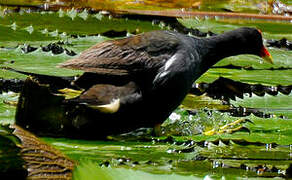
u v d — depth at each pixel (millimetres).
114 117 10570
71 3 21500
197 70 11398
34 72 13281
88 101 10211
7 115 10672
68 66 10297
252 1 22828
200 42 11617
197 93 14312
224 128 11664
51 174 7879
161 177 7852
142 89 10703
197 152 9883
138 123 10945
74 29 18016
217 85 14672
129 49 10695
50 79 13680
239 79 14586
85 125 10328
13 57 14398
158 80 10734
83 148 9656
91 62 10445
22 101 9836
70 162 8234
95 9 21016
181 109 12711
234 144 10602
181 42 11023
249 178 8555
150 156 9438
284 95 13305
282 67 16000
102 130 10602
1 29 17141
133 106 10672
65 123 10148
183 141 10578
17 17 18922
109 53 10602
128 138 10914
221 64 16031
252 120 11875
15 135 8578
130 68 10602
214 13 21609
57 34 17016
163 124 11891
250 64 16109
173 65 10773
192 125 11875
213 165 9203
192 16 21109
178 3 22297
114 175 7805
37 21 18594
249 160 9656
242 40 12195
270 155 10031
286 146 10625
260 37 12492
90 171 7859
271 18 22000
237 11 22203
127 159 9141
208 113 12500
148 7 21891
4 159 8078
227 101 13719
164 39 10914
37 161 8102
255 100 12977
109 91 10500
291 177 8805
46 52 14820
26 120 9867
